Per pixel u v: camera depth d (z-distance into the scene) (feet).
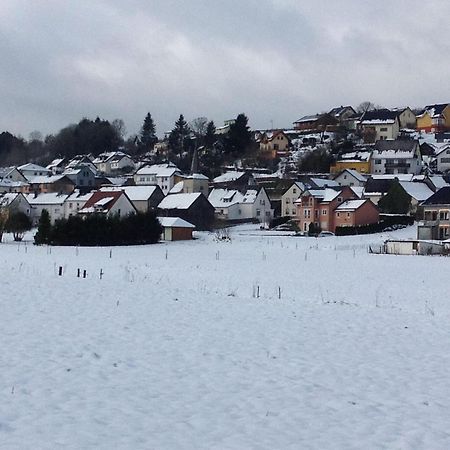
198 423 37.78
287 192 383.65
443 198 302.86
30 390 42.27
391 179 378.32
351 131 557.74
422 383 49.03
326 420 39.52
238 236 303.27
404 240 240.94
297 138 567.18
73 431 35.12
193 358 54.03
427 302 106.11
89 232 277.44
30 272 122.21
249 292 114.52
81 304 77.46
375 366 54.24
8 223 296.71
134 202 376.07
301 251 232.94
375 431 37.70
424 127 563.89
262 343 61.67
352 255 217.36
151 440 34.47
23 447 32.32
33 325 62.95
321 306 89.25
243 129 558.97
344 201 343.46
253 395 44.27
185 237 304.09
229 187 412.57
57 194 423.64
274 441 35.35
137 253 228.22
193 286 119.14
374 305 98.22
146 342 59.06
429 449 34.86
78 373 47.14
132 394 42.91
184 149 610.24
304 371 51.70
